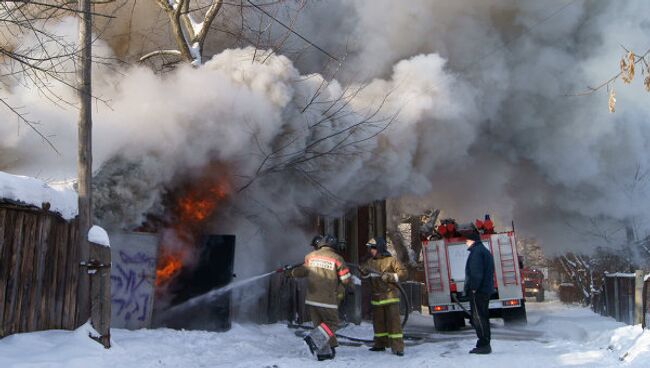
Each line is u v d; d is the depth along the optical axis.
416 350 7.93
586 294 19.62
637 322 9.60
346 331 10.72
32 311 6.05
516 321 12.17
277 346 8.33
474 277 7.18
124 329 8.02
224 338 8.31
